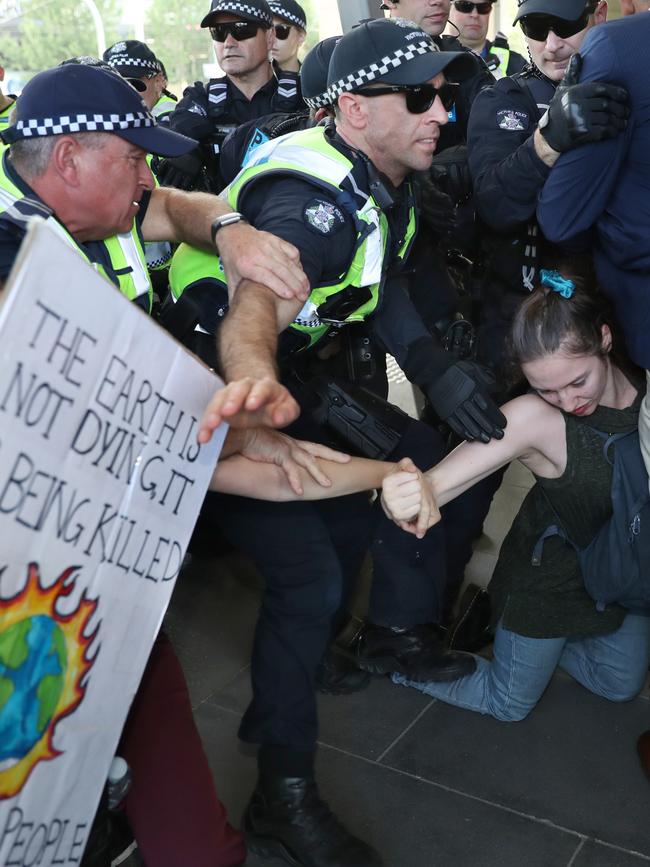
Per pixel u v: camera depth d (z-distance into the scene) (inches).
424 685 94.3
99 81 60.3
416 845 77.1
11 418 36.7
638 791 82.3
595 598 80.8
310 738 75.2
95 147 60.6
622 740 88.5
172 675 61.9
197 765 59.8
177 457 47.7
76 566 42.6
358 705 94.5
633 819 79.3
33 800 43.9
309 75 98.0
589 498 76.8
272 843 74.8
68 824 47.4
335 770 85.6
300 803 74.1
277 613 75.6
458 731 90.4
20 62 163.2
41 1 161.3
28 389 37.0
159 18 173.5
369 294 76.5
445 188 107.6
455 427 76.2
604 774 84.4
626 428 74.9
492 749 87.9
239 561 122.6
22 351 36.2
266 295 61.8
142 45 156.3
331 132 78.7
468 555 104.3
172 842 58.3
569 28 98.2
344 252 72.6
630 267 78.6
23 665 41.1
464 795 82.4
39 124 59.8
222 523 76.9
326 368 89.4
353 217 72.8
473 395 76.2
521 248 102.3
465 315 116.7
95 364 40.1
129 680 49.1
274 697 74.5
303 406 83.3
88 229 63.6
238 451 65.2
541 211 83.2
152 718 59.6
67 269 37.0
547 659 87.2
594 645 90.7
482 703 91.7
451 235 110.7
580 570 82.2
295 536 75.2
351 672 96.6
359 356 89.1
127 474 44.3
